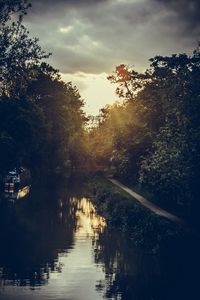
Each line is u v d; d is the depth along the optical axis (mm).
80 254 25734
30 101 60781
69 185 71875
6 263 23484
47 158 85312
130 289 19203
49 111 81875
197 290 19031
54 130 83562
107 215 39781
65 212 42281
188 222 30844
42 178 83625
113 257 25078
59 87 85562
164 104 35156
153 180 36656
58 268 22625
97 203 48031
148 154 46281
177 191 34188
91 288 19375
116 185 61562
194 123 28719
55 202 49656
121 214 36406
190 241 24109
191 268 21688
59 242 28906
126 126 49938
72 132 95375
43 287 19438
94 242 29203
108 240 29891
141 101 47375
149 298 17969
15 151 58500
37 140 63031
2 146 55688
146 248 27047
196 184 29047
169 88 33969
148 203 42062
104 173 94938
